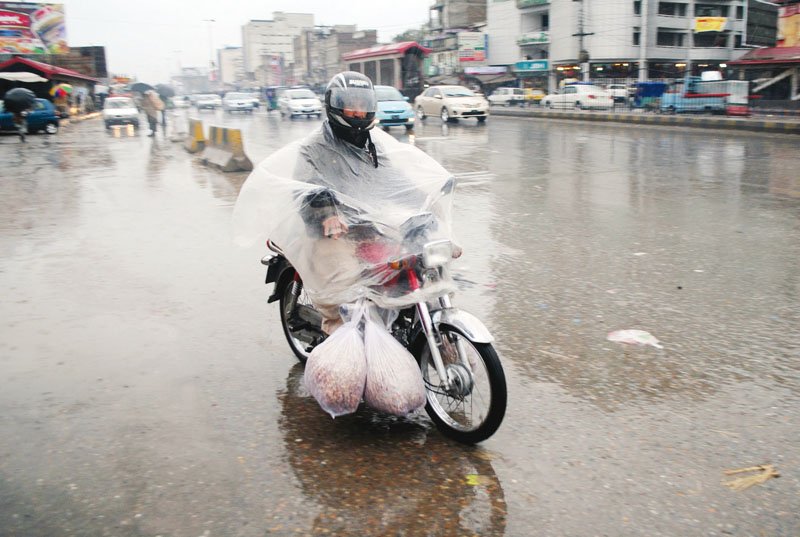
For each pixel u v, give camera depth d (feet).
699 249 23.29
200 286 20.04
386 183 11.46
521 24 200.34
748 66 114.83
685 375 13.34
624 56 174.60
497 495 9.45
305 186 10.75
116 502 9.34
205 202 34.86
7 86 131.75
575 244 24.45
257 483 9.77
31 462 10.43
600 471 10.03
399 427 11.51
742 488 9.54
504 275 20.65
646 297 18.26
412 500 9.34
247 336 15.90
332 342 10.84
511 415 11.80
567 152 55.72
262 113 162.40
